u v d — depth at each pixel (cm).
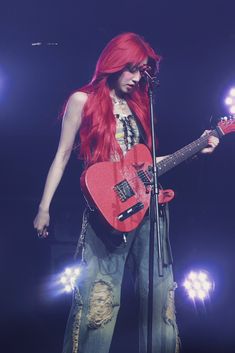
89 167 516
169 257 533
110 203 513
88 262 518
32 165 1021
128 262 546
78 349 509
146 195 525
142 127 543
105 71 525
